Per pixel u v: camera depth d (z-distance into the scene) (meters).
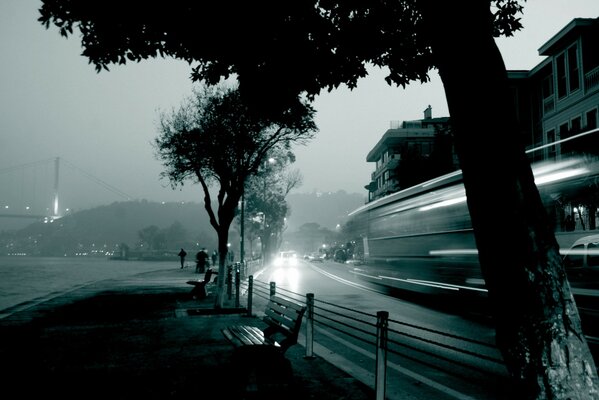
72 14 5.35
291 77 6.41
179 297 16.16
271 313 7.62
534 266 2.96
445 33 3.25
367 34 6.46
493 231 3.04
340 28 6.46
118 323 10.59
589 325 7.96
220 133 13.12
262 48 6.04
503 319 3.04
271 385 5.24
